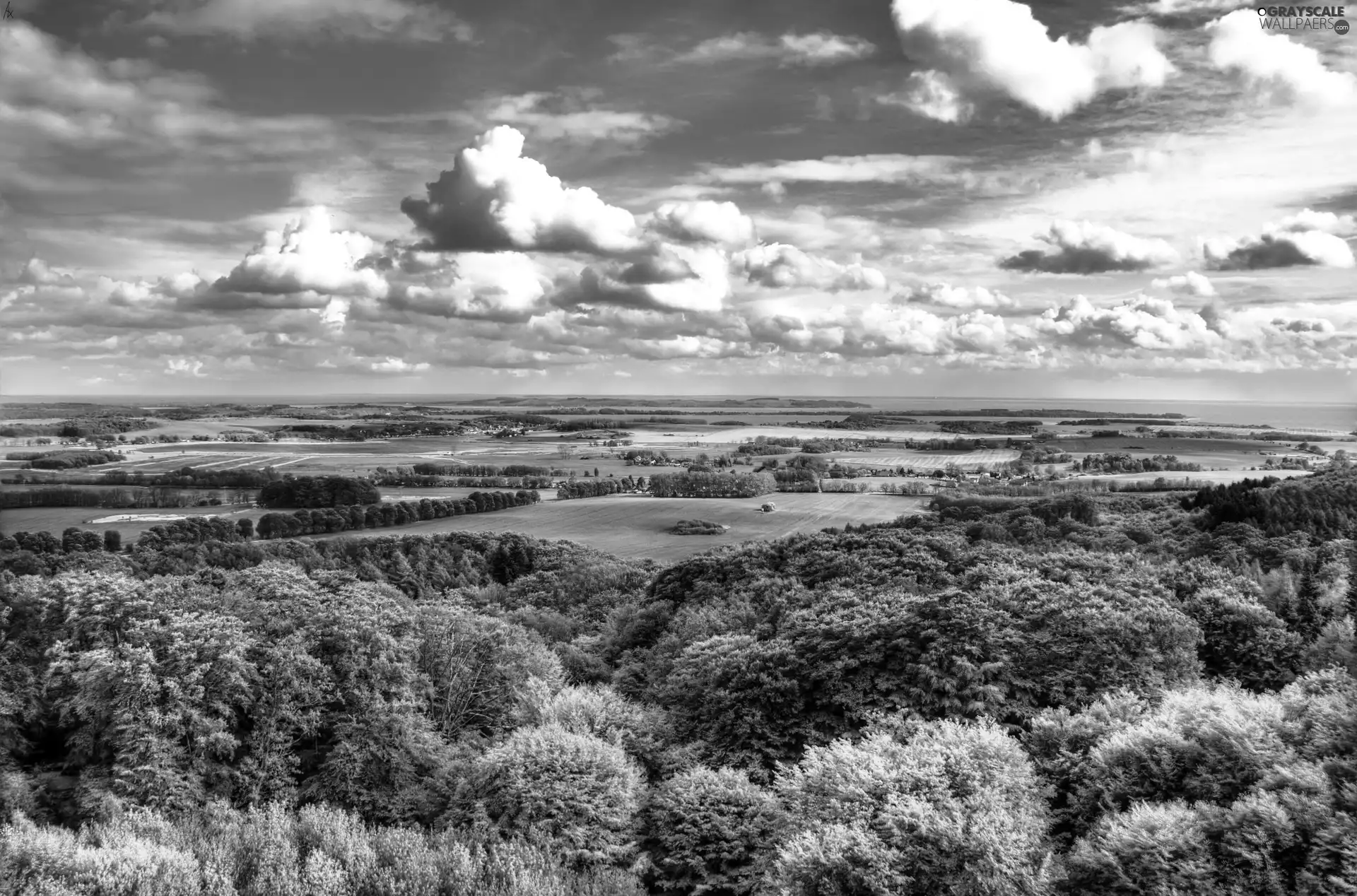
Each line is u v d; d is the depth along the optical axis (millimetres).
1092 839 35312
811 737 51531
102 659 50500
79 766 53656
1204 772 36656
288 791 49938
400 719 53938
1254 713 39969
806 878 34094
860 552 90875
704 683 57469
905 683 51969
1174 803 35125
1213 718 38344
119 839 39969
